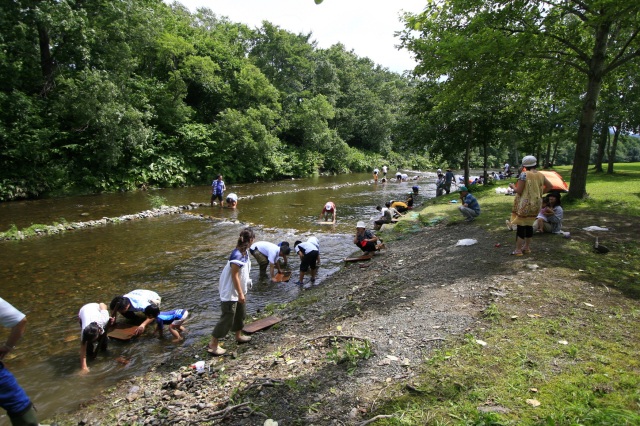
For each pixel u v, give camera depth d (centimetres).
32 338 543
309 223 1391
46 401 402
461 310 473
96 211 1603
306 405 321
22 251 991
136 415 360
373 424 277
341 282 737
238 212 1631
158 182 2555
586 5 962
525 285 534
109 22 2145
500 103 1678
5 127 1858
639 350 355
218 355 479
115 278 788
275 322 568
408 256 838
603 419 243
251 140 2989
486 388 304
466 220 1095
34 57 2030
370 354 389
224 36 3791
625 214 993
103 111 2016
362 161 4806
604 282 539
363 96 5638
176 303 667
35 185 1928
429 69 1158
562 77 1232
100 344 502
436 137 1953
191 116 3059
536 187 668
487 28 972
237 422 313
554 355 350
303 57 4338
